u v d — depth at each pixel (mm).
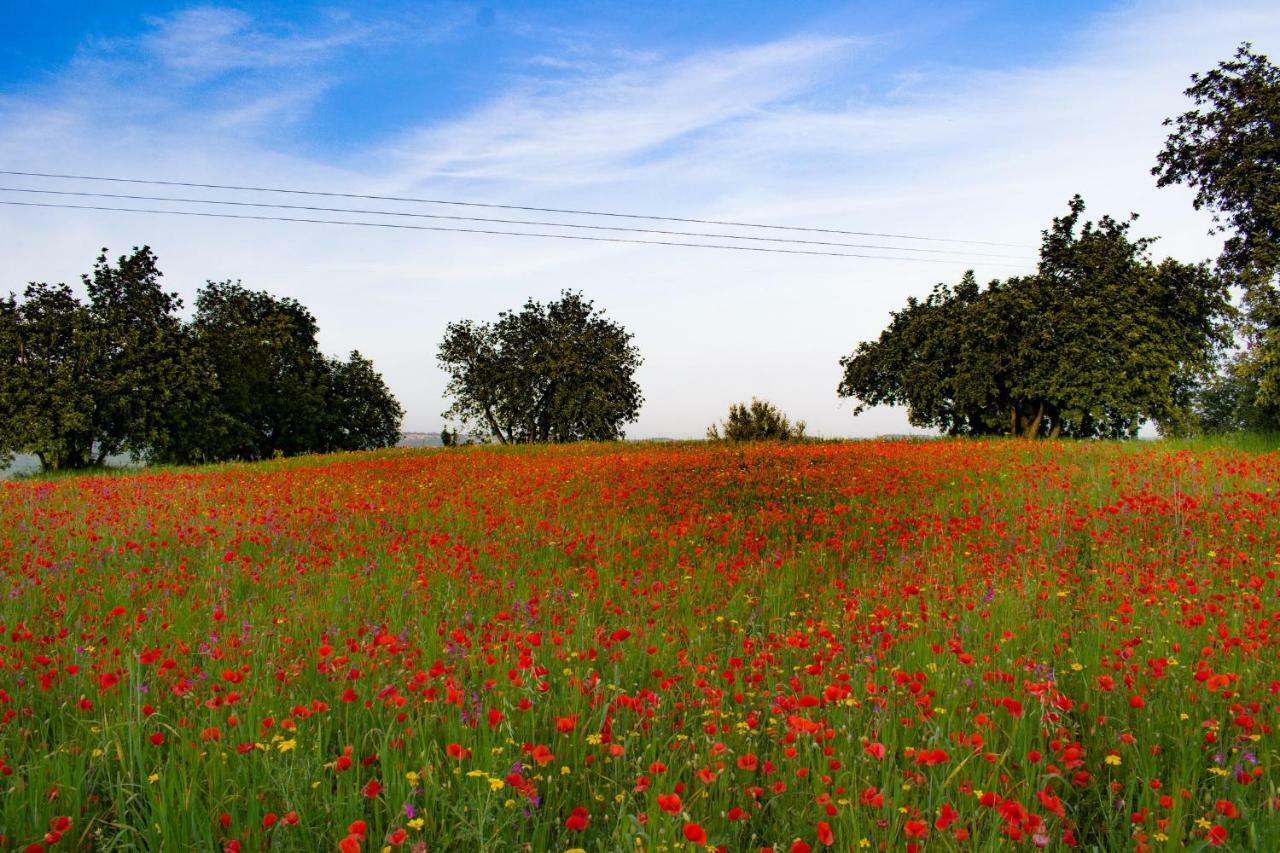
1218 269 31797
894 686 4426
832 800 3186
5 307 39000
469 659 5090
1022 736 3891
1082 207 37531
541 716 4297
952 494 13789
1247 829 3205
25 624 6277
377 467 21938
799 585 8195
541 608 6684
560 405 50781
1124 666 4758
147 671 5109
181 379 39781
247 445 47531
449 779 3471
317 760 3609
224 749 3715
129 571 8586
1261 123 29375
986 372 36812
